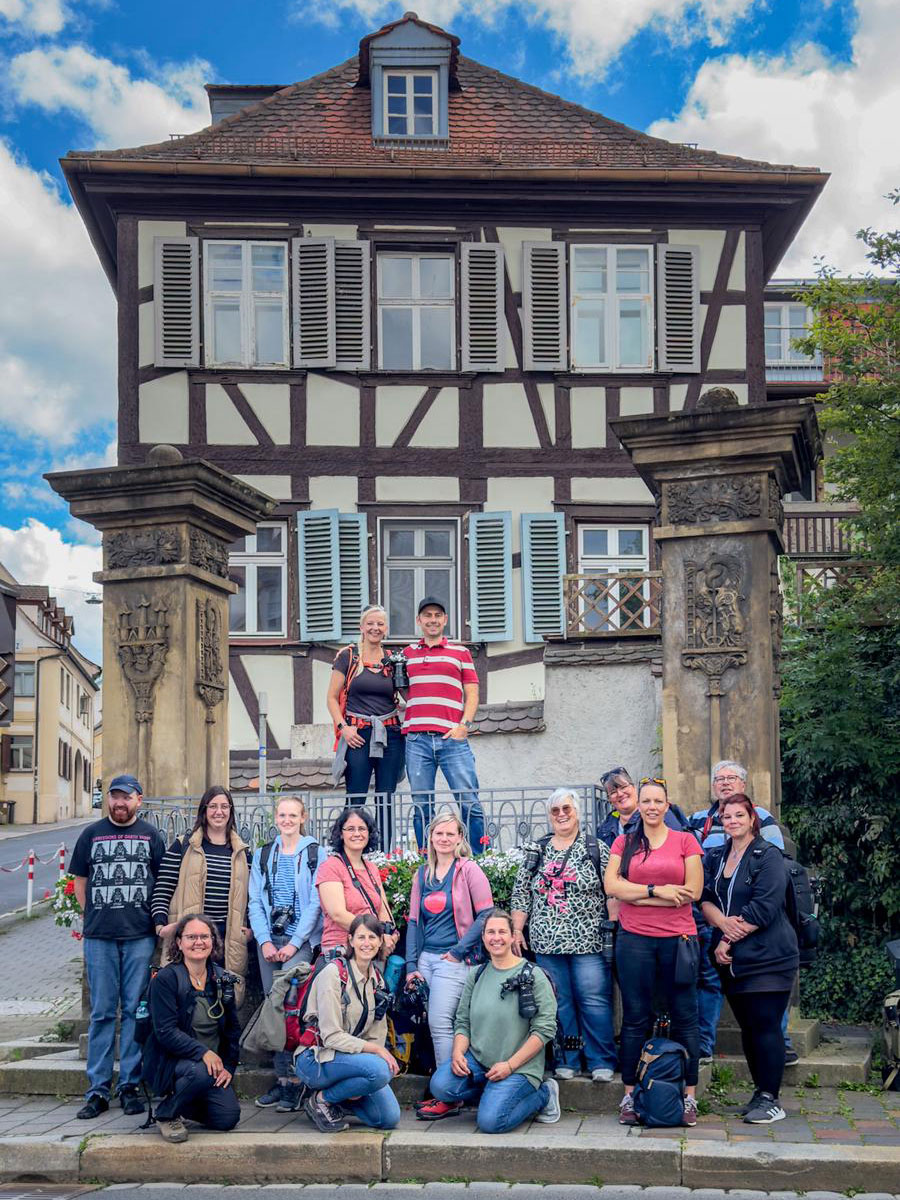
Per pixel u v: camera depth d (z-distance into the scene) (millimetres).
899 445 12141
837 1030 9570
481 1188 6676
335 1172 6988
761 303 19359
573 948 7730
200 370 18969
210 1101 7289
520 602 18828
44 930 18641
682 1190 6555
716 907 7414
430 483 18984
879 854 10555
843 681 10930
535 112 20375
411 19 19875
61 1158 7211
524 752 13758
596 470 19016
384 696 9633
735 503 9156
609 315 19297
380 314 19281
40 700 58969
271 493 18922
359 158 19312
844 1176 6473
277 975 7734
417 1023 7840
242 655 18625
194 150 19359
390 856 8703
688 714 9156
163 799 9266
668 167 19156
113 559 9836
